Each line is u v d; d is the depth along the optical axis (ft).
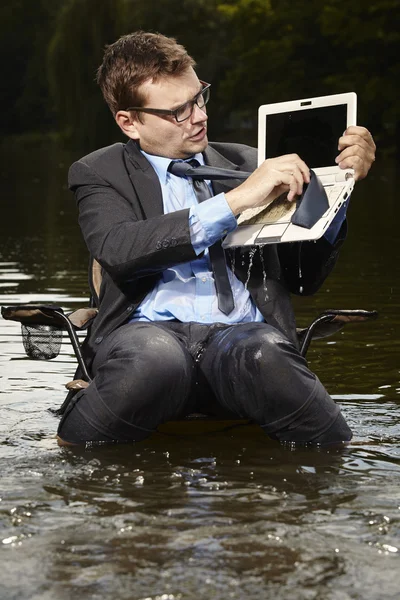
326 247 12.35
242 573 7.87
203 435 12.21
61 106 166.71
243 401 11.54
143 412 11.50
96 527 8.89
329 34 143.13
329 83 146.10
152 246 11.57
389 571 7.91
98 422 11.54
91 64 160.97
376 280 27.20
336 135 11.68
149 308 12.25
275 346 11.41
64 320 12.37
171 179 12.42
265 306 12.18
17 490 9.96
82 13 160.66
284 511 9.32
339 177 11.51
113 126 162.81
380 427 12.64
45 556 8.23
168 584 7.68
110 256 11.82
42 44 297.33
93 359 12.23
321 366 16.60
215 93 191.31
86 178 12.49
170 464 10.91
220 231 11.48
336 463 10.94
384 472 10.59
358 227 44.70
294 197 11.52
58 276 29.07
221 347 11.62
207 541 8.54
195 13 194.18
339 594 7.50
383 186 79.71
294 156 11.46
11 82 307.58
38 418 13.17
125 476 10.44
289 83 155.02
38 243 39.93
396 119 134.10
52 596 7.48
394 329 19.80
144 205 12.24
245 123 203.92
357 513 9.25
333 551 8.31
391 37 135.33
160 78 12.16
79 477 10.41
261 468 10.75
